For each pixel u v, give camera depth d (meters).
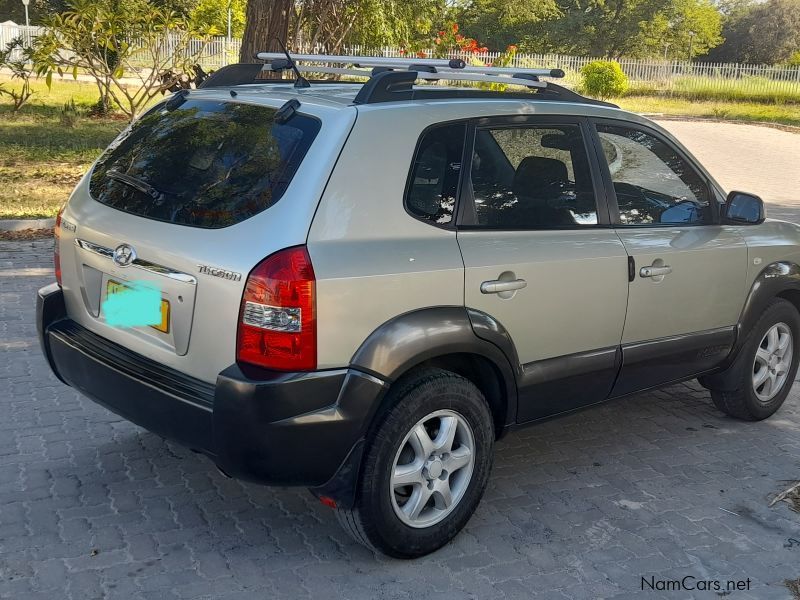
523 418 4.05
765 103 36.16
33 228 9.43
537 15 59.56
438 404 3.57
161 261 3.41
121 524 3.87
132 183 3.74
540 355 4.02
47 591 3.35
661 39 63.66
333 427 3.28
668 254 4.49
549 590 3.56
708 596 3.58
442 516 3.73
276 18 11.68
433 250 3.54
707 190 4.90
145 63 26.48
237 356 3.21
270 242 3.19
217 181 3.47
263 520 3.98
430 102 3.73
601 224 4.27
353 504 3.45
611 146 4.40
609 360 4.31
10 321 6.53
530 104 4.09
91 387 3.75
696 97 36.59
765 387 5.44
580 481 4.57
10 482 4.18
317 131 3.42
